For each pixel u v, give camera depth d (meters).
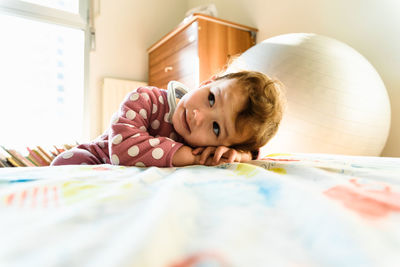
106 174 0.43
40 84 2.13
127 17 2.44
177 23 2.75
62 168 0.47
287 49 1.10
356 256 0.16
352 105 0.99
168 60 2.09
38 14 2.07
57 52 2.20
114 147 0.60
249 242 0.18
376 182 0.37
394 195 0.30
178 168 0.53
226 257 0.16
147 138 0.60
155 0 2.60
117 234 0.18
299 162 0.59
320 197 0.26
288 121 1.03
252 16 2.01
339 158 0.70
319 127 1.00
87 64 2.26
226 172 0.45
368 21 1.33
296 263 0.16
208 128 0.63
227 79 0.69
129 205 0.25
